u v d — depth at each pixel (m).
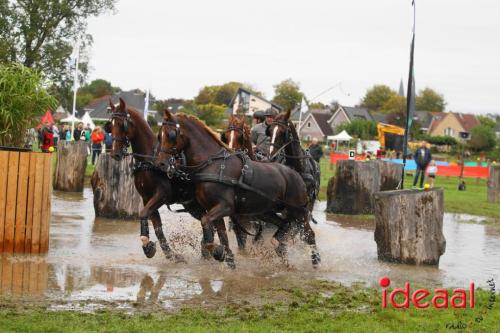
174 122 10.01
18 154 10.70
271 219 11.23
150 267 10.26
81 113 87.88
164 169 9.94
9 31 40.81
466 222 18.53
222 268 10.45
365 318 7.68
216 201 10.03
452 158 66.19
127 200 15.32
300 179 11.25
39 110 11.54
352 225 16.72
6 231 10.75
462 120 124.94
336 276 10.40
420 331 7.27
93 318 7.16
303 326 7.23
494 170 24.02
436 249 11.63
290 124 12.01
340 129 85.94
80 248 11.57
